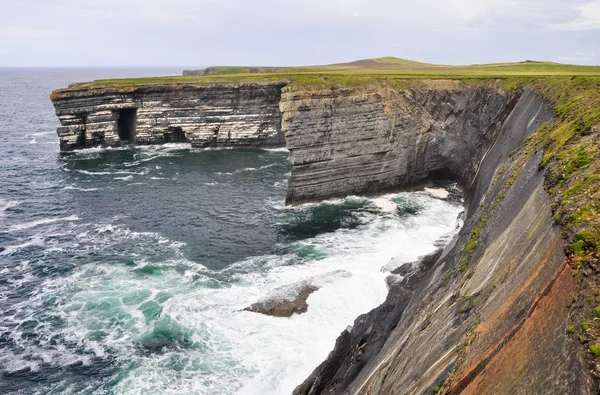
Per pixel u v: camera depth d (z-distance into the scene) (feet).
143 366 90.68
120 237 157.48
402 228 163.94
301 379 85.71
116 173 240.94
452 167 212.43
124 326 104.22
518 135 135.13
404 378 52.95
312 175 191.01
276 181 228.43
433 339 54.70
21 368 90.79
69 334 101.55
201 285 122.93
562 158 63.57
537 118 123.54
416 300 89.20
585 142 64.59
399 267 124.47
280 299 111.86
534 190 66.23
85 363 91.97
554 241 43.14
